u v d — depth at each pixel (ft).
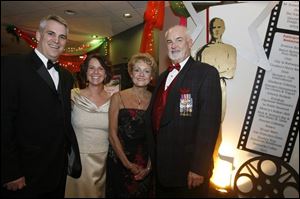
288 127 7.29
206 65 5.25
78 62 6.64
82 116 6.34
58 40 5.15
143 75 6.42
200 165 4.77
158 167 5.39
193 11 7.56
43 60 5.25
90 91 6.59
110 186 6.59
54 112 5.18
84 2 8.18
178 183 5.24
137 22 7.97
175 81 5.31
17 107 4.89
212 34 7.54
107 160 6.64
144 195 6.51
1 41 7.91
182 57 5.39
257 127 7.48
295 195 7.13
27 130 4.99
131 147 6.37
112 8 8.27
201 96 5.02
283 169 7.36
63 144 5.46
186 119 5.14
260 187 7.31
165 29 8.34
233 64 7.40
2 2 8.57
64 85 5.53
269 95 7.34
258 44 7.24
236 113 7.57
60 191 5.68
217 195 7.58
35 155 5.05
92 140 6.40
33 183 5.04
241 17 7.43
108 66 6.63
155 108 5.69
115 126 6.36
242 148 7.57
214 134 4.86
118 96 6.49
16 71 4.89
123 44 7.50
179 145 5.19
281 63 7.24
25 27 7.84
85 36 7.38
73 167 5.79
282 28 7.18
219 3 7.63
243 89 7.49
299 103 7.20
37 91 4.99
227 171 7.46
